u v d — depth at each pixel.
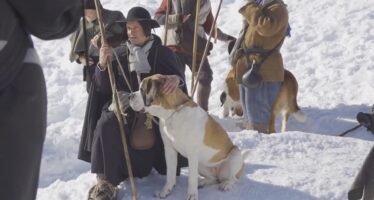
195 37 4.62
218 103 7.14
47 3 1.73
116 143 3.93
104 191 3.93
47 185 5.18
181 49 6.10
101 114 4.07
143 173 4.15
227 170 4.07
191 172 3.86
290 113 5.98
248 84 5.61
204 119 3.84
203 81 6.39
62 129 6.28
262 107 5.77
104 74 4.03
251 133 5.14
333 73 7.66
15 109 1.76
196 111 3.80
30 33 1.84
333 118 6.38
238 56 5.79
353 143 5.04
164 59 4.07
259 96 5.74
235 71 5.84
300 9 9.92
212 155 3.97
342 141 5.07
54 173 5.41
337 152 4.82
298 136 5.09
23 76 1.80
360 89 7.14
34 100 1.83
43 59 8.70
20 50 1.79
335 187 4.01
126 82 4.05
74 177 5.32
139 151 4.05
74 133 6.13
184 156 3.96
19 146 1.76
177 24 6.05
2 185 1.73
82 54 4.61
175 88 3.67
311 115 6.52
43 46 9.21
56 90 7.59
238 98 6.42
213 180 4.19
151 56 4.05
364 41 8.47
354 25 9.04
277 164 4.53
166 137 3.87
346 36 8.70
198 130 3.77
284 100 5.89
